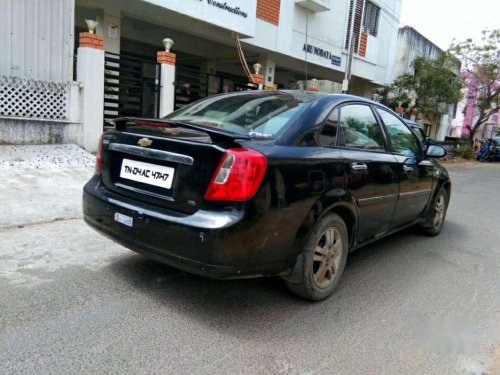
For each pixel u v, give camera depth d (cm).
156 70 1041
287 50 1480
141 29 1366
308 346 279
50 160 762
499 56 2486
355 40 1795
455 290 394
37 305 301
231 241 265
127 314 299
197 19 1089
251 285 363
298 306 333
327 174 323
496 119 4156
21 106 803
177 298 329
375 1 1848
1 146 773
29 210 516
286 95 372
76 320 286
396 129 461
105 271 366
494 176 1609
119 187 326
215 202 271
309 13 1534
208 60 1705
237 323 300
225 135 275
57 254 396
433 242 552
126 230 308
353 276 411
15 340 258
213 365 251
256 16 1330
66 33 868
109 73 1016
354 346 284
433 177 523
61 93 853
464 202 902
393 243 534
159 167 299
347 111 377
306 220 306
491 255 513
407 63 2464
